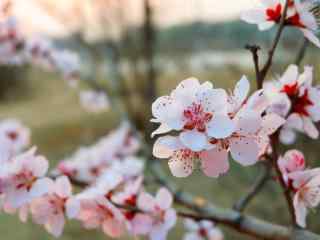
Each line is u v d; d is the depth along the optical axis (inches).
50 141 52.4
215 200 25.3
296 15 8.1
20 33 24.4
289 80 8.8
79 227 33.5
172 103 6.8
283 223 21.3
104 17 35.9
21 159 9.7
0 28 23.8
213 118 6.6
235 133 6.8
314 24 8.1
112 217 10.4
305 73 8.8
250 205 22.7
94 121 53.4
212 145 6.6
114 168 13.3
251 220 9.6
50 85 77.3
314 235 8.3
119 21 38.6
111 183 10.6
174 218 10.2
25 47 24.9
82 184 12.5
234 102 6.9
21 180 9.8
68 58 27.8
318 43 8.0
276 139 7.9
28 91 82.6
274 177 10.1
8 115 71.2
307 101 8.7
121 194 10.6
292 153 8.6
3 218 38.7
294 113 8.9
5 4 19.0
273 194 22.1
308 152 19.0
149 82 32.2
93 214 10.5
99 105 32.9
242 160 6.7
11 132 22.1
